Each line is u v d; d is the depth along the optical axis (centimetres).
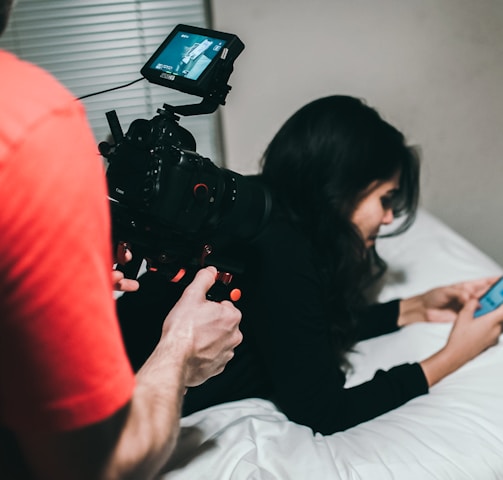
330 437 109
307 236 114
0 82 44
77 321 44
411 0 202
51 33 201
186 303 73
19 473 51
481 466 104
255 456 100
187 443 103
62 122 44
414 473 101
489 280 137
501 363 124
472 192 227
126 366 49
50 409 45
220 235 92
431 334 135
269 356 107
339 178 112
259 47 202
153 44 207
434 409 114
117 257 82
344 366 130
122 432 49
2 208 41
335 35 204
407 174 129
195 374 72
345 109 115
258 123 212
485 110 216
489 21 205
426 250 165
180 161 77
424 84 213
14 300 43
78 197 44
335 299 118
